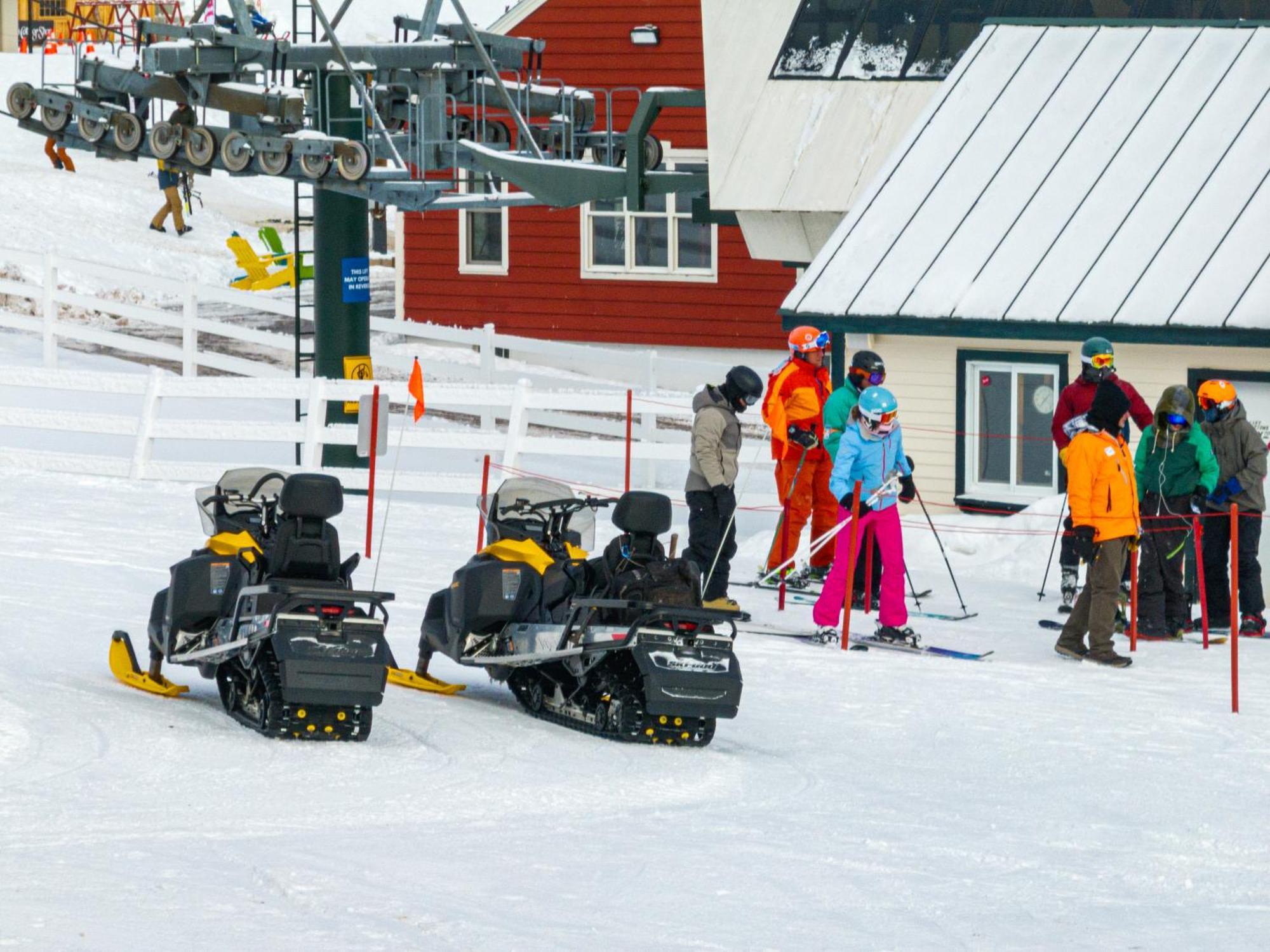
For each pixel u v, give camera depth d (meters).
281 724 28.59
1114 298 50.06
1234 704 34.78
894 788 28.23
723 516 41.44
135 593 42.34
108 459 61.72
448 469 69.12
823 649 39.97
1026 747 31.44
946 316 51.56
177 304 103.88
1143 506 42.59
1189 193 52.62
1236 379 49.19
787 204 64.31
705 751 30.30
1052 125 56.81
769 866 23.03
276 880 20.77
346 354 64.94
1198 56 57.38
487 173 65.50
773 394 46.72
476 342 79.31
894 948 19.67
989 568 50.66
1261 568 46.81
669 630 29.70
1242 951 20.08
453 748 29.31
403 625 40.34
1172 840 25.39
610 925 19.91
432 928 19.22
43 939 17.83
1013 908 21.67
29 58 180.00
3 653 34.72
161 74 57.06
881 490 39.81
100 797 24.72
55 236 115.38
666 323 93.56
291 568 29.66
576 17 92.25
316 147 57.28
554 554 33.16
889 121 64.25
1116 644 42.12
